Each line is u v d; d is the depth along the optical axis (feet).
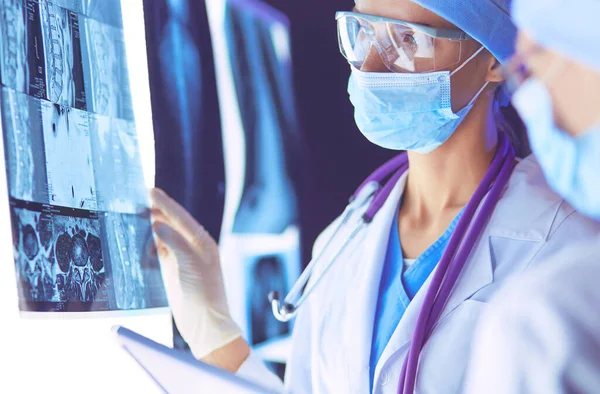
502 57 3.85
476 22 3.82
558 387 1.58
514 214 3.86
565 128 1.91
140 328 4.71
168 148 6.18
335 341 4.22
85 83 3.67
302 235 6.50
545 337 1.63
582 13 1.75
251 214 6.46
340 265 4.54
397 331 3.81
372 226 4.51
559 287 1.68
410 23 3.86
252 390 3.00
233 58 6.38
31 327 4.25
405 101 3.94
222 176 6.39
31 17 3.19
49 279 3.11
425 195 4.28
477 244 3.88
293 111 6.49
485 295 3.67
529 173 4.02
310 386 4.48
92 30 3.84
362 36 4.03
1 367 4.14
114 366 4.51
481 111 4.07
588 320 1.62
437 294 3.79
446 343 3.64
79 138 3.55
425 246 4.18
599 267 1.69
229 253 6.40
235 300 6.40
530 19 1.86
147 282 4.05
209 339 4.57
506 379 1.64
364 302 4.12
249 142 6.44
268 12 6.43
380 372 3.85
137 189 4.16
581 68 1.81
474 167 4.13
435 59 3.90
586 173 1.92
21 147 3.01
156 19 6.06
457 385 3.56
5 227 4.04
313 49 6.45
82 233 3.46
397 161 4.78
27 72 3.10
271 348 6.39
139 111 5.64
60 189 3.31
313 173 6.51
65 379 4.38
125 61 4.21
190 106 6.27
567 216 3.72
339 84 6.46
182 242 4.63
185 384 3.01
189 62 6.23
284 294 6.45
